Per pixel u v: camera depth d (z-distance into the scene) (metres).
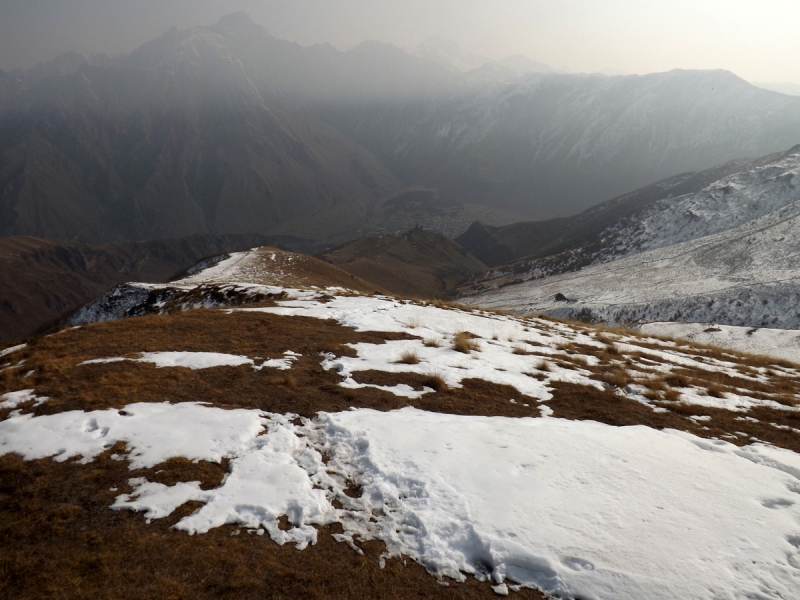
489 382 11.58
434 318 20.83
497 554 5.02
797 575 4.82
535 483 6.34
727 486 6.53
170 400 8.58
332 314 19.53
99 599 4.24
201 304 32.88
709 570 4.84
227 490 5.96
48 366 9.86
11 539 5.01
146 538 5.05
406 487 6.27
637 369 14.84
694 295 93.69
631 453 7.45
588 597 4.56
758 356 22.66
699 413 10.45
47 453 6.63
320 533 5.39
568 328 23.67
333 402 9.17
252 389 9.44
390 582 4.75
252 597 4.41
